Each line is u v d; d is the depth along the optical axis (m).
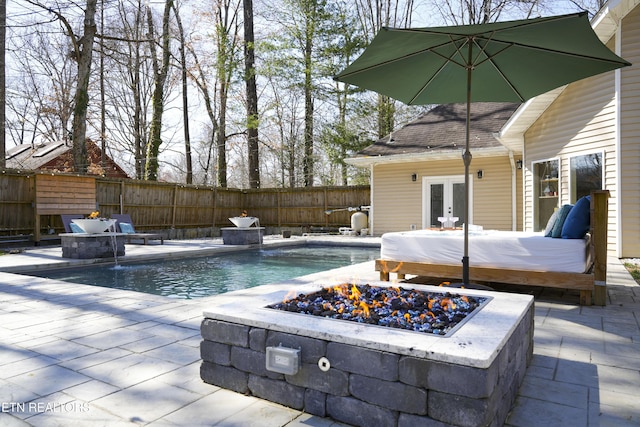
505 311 2.43
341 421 1.97
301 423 1.95
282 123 22.28
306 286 3.15
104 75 20.67
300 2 18.00
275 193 16.53
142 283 6.50
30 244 10.74
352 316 2.34
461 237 4.93
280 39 18.59
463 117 14.20
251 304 2.57
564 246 4.35
